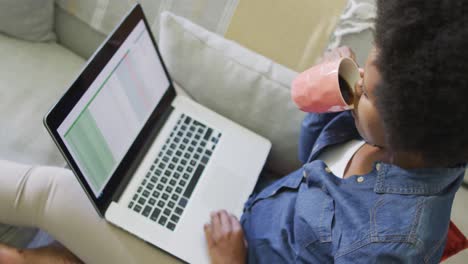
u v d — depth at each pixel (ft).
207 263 2.42
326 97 2.07
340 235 2.05
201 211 2.60
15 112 3.12
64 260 2.67
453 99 1.36
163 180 2.65
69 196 2.48
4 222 2.61
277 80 2.90
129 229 2.43
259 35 3.12
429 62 1.36
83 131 2.21
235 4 3.09
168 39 2.99
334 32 2.99
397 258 1.84
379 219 1.93
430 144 1.53
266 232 2.47
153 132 2.81
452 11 1.33
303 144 2.79
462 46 1.30
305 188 2.37
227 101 3.01
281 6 3.02
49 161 3.01
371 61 1.65
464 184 3.07
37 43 3.58
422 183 1.88
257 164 2.88
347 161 2.35
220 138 2.92
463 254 2.85
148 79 2.72
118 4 3.31
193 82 3.06
